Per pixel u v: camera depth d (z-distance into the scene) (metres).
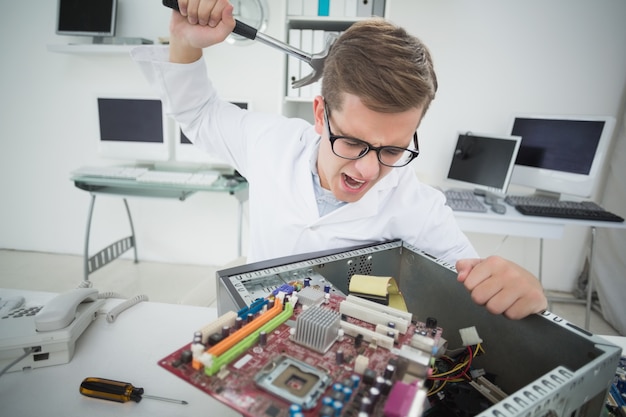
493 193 2.13
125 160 2.58
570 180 1.95
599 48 2.14
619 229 2.14
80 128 2.57
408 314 0.48
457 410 0.49
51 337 0.64
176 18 0.78
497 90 2.27
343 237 0.84
